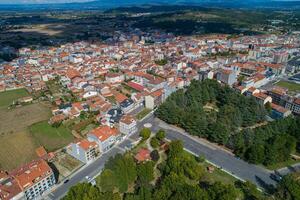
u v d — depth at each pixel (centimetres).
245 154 17550
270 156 16688
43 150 18600
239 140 18200
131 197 12825
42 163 15438
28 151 19250
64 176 16288
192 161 15500
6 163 17875
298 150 18675
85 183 13762
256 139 18350
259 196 13850
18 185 13800
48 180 14938
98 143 18288
